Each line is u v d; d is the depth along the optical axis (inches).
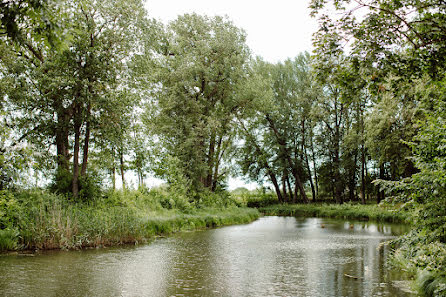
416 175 266.8
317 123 1657.2
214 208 1112.2
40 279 332.8
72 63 684.7
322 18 241.6
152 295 287.9
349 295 287.7
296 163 1759.4
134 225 586.9
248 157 1809.8
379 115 1155.3
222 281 335.3
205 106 1278.3
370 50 229.5
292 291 301.1
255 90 1310.3
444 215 259.9
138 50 822.5
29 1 169.8
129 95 784.9
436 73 240.7
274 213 1561.3
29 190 603.2
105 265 400.2
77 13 655.1
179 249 525.0
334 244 588.7
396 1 225.6
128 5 780.6
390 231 791.1
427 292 273.9
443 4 223.5
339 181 1617.9
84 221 540.1
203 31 1278.3
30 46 678.5
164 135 1169.4
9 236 472.7
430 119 289.1
